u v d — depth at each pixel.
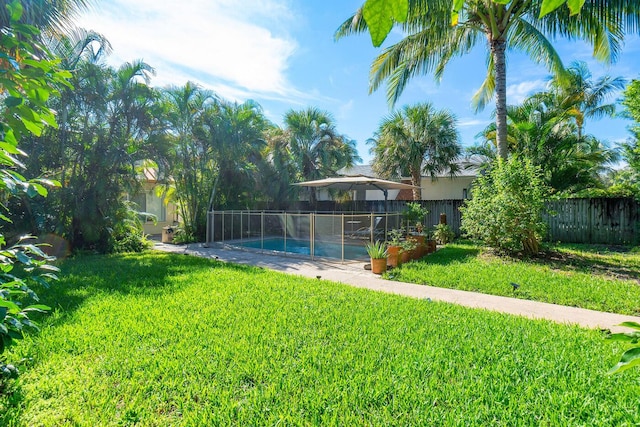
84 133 9.23
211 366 2.96
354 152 18.12
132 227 11.07
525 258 8.01
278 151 15.71
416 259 8.63
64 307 4.57
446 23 8.84
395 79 10.29
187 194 13.80
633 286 5.58
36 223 8.50
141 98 9.84
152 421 2.27
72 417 2.29
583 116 18.02
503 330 3.80
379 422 2.25
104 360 3.06
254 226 13.66
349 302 4.88
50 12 4.55
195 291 5.44
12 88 1.62
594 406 2.40
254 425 2.23
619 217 10.76
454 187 20.06
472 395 2.55
